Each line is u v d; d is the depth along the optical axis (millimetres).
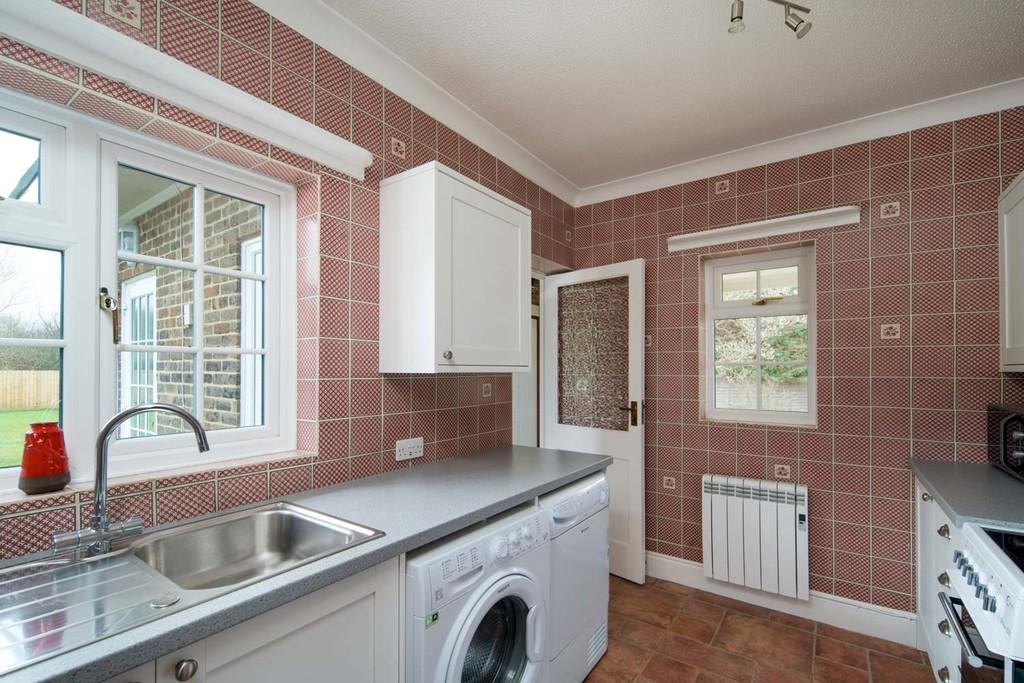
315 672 962
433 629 1144
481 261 1824
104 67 1114
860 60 1810
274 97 1474
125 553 1056
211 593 848
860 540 2271
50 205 1162
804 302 2549
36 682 611
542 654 1501
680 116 2242
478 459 2092
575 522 1774
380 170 1812
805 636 2203
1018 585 985
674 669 1957
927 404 2141
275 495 1468
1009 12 1536
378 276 1792
